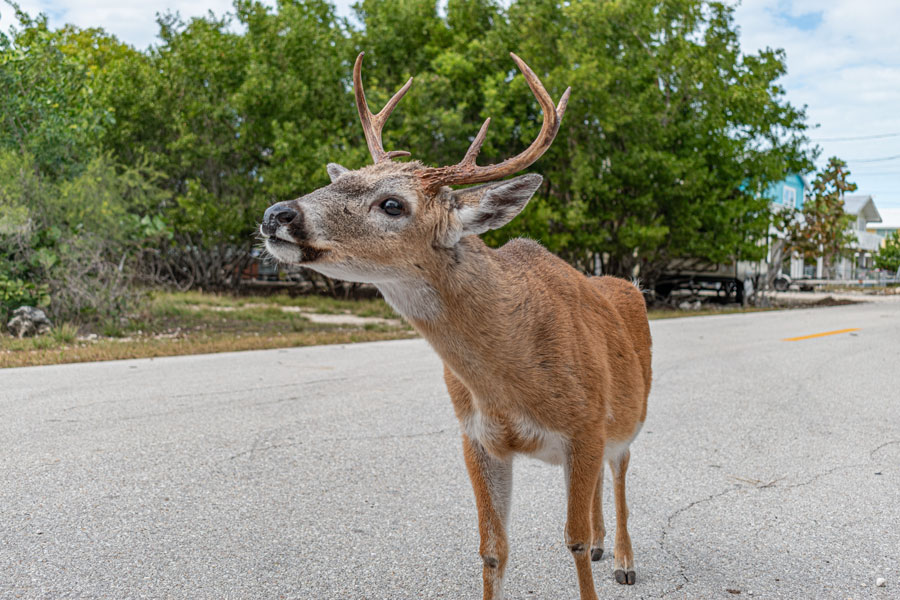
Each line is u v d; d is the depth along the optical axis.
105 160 14.54
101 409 7.00
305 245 3.05
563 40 19.45
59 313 13.12
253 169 22.11
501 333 3.13
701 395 8.22
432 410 7.18
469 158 3.28
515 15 19.53
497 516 3.33
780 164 22.12
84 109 14.59
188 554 3.84
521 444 3.26
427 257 3.12
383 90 19.08
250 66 20.19
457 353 3.19
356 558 3.84
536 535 4.25
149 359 10.36
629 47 21.58
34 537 4.00
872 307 25.30
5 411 6.87
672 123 21.33
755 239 22.89
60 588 3.44
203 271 22.20
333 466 5.36
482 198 3.15
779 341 13.52
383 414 6.99
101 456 5.48
